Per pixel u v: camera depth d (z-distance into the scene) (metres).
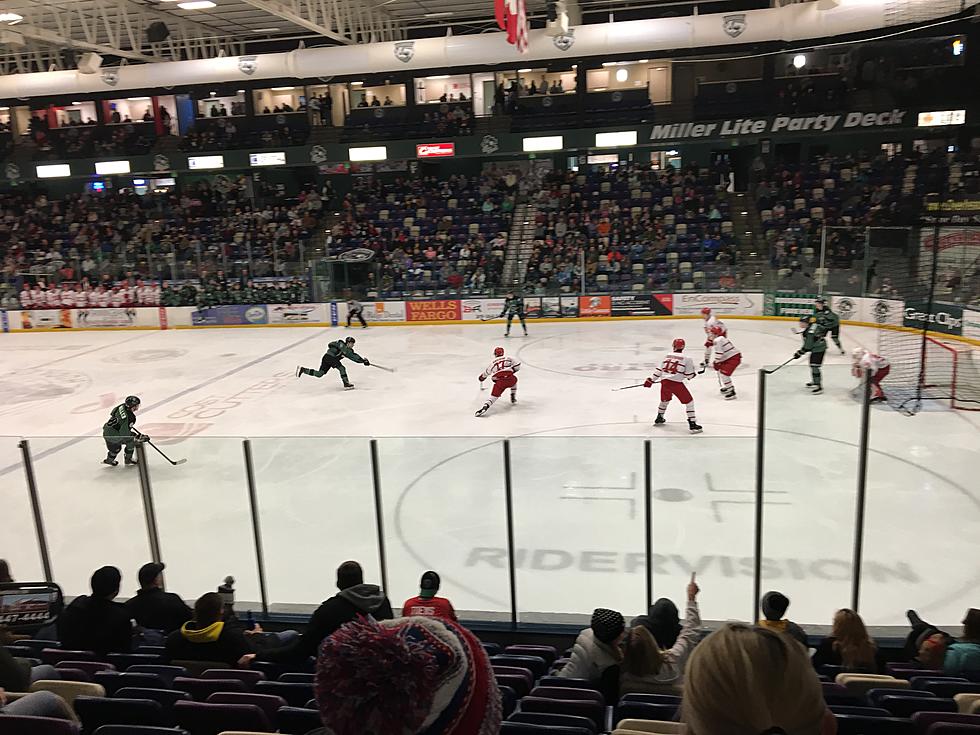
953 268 19.75
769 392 12.20
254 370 20.16
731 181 31.14
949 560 7.61
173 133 35.84
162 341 25.58
